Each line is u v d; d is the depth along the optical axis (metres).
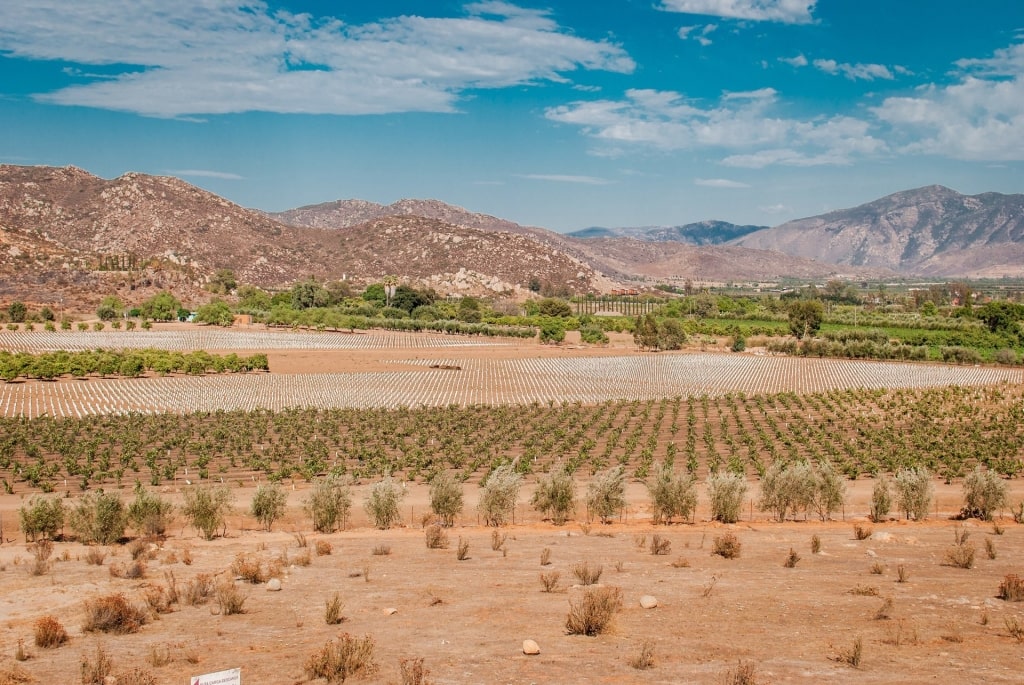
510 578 27.11
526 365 168.25
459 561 30.92
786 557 31.20
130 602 24.34
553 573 26.34
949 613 21.36
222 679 12.88
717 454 80.50
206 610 23.58
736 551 31.14
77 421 100.25
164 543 37.34
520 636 19.72
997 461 73.56
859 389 130.38
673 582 26.02
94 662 18.42
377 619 21.91
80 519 39.81
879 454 80.56
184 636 20.72
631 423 104.38
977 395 121.06
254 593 25.72
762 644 18.53
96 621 21.33
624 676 16.25
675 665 17.00
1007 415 105.75
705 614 21.58
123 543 39.19
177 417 104.44
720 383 145.75
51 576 28.88
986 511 46.56
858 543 34.97
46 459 81.12
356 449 83.19
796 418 105.00
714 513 45.88
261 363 157.00
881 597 23.39
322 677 16.95
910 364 171.62
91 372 146.62
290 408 113.44
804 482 46.66
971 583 25.44
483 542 36.50
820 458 77.81
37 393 126.31
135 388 132.88
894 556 31.39
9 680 17.19
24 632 21.62
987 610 21.67
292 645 19.53
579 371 160.50
